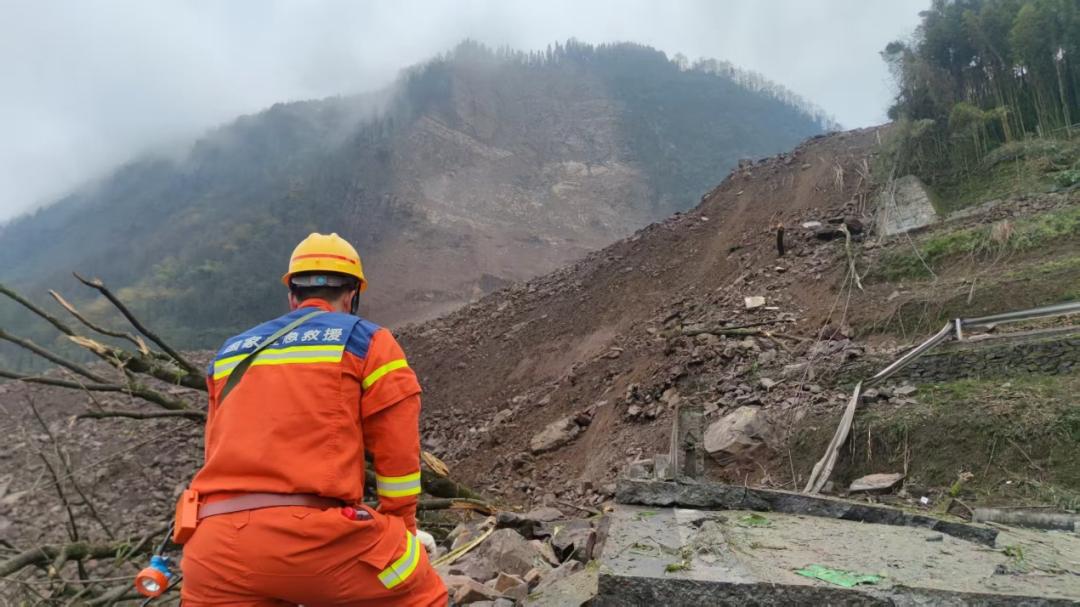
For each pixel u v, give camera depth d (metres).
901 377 8.70
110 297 6.49
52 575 5.34
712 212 22.89
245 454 2.25
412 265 93.81
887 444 7.59
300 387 2.34
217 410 2.44
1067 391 7.19
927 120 17.97
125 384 6.70
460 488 8.26
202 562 2.20
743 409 9.11
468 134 150.00
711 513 3.52
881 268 12.83
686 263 20.39
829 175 20.47
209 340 68.88
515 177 135.88
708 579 2.51
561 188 133.62
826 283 13.34
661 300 18.61
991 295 10.20
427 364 22.56
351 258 2.86
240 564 2.16
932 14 20.67
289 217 107.88
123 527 10.23
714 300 15.21
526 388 18.23
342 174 122.88
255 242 97.81
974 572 2.62
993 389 7.71
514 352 20.78
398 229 105.31
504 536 5.18
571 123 167.00
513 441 14.07
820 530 3.20
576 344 19.02
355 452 2.38
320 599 2.28
